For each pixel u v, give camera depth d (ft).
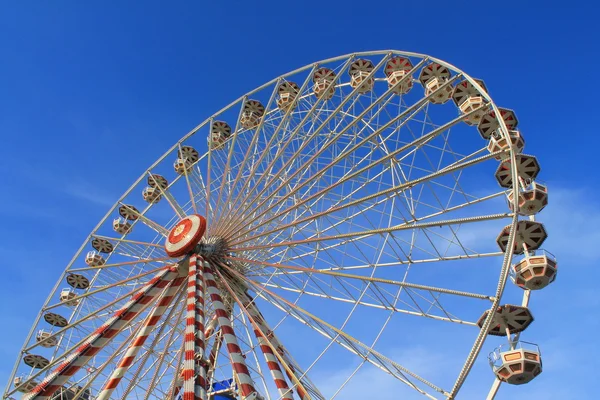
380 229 71.20
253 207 87.40
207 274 78.07
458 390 57.72
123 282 88.48
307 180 81.97
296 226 85.05
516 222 62.59
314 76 102.32
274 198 85.81
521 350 66.23
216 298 75.05
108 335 73.26
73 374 70.28
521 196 75.25
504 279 60.39
